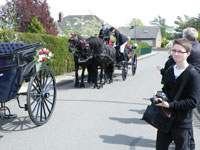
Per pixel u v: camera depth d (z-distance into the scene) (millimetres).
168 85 2701
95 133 4645
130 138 4449
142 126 5078
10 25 16359
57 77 11047
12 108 6086
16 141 4203
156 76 12656
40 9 29844
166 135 2699
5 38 8727
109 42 10711
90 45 8422
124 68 10789
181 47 2510
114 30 10562
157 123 2602
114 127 4988
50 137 4406
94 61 8820
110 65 10078
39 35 10320
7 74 4074
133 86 9625
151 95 8008
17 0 27891
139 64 20266
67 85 9703
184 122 2549
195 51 3678
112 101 7102
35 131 4660
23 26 28250
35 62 4723
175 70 2635
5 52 4793
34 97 4918
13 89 4223
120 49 10398
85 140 4316
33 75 4641
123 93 8234
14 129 4727
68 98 7383
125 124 5180
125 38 10523
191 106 2467
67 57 12594
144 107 6520
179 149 2631
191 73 2514
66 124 5094
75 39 8172
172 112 2570
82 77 9250
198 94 2479
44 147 4004
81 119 5441
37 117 5195
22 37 9406
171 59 4094
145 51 39781
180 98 2584
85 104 6719
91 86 9477
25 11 28156
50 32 30688
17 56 4188
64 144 4133
